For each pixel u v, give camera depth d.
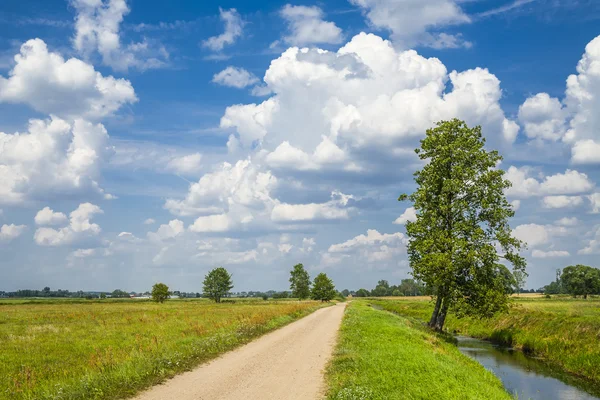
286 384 13.77
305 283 123.56
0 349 21.70
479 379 17.36
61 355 19.75
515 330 35.62
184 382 13.88
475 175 34.66
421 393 11.98
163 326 31.81
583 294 107.00
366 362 16.06
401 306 85.31
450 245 32.97
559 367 25.17
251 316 39.72
